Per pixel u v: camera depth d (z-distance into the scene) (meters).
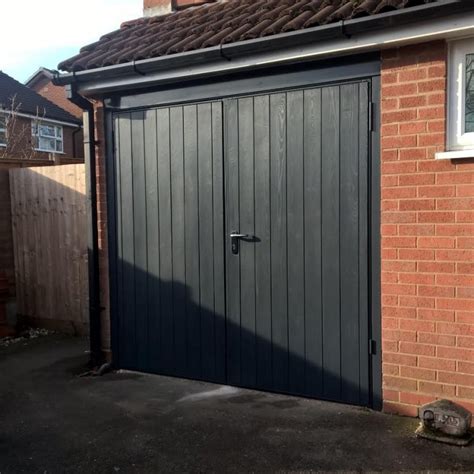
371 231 4.02
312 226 4.24
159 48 4.45
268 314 4.45
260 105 4.39
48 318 7.07
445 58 3.64
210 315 4.73
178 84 4.71
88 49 5.29
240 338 4.60
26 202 7.13
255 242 4.48
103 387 4.77
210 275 4.71
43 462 3.44
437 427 3.54
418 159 3.76
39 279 7.11
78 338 6.69
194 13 5.75
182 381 4.86
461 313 3.67
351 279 4.10
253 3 5.34
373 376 4.05
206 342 4.77
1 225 7.20
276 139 4.34
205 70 4.33
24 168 7.09
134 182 5.05
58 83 4.89
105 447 3.61
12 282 7.13
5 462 3.45
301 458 3.36
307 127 4.21
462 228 3.63
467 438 3.46
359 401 4.10
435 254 3.73
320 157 4.18
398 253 3.86
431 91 3.69
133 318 5.15
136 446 3.61
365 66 3.94
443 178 3.68
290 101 4.26
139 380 4.92
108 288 5.25
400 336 3.89
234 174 4.54
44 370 5.35
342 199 4.11
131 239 5.10
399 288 3.87
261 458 3.38
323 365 4.24
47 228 6.96
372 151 3.98
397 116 3.81
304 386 4.32
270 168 4.38
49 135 21.61
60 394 4.63
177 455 3.46
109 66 4.60
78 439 3.74
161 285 4.97
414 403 3.86
